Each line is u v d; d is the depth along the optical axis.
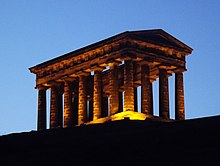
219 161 62.34
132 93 119.62
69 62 134.00
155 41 125.56
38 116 139.12
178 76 129.25
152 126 73.56
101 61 125.88
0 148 83.81
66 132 84.12
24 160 78.12
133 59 121.50
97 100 125.69
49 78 137.50
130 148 71.06
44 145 81.50
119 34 122.38
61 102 139.62
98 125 84.69
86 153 74.31
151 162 66.69
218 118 68.06
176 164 64.88
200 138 66.88
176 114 127.38
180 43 130.12
